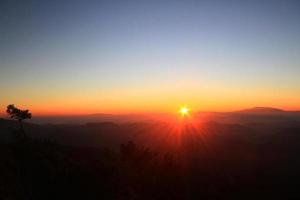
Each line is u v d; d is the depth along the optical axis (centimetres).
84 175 3484
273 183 7038
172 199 4528
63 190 3141
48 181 3133
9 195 2528
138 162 5366
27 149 3462
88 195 3238
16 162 3105
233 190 6169
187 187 5338
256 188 6588
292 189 6606
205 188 5591
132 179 4344
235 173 7906
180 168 6112
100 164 4012
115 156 4962
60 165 3488
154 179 4772
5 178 2722
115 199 3384
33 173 3112
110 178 3800
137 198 3738
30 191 2850
